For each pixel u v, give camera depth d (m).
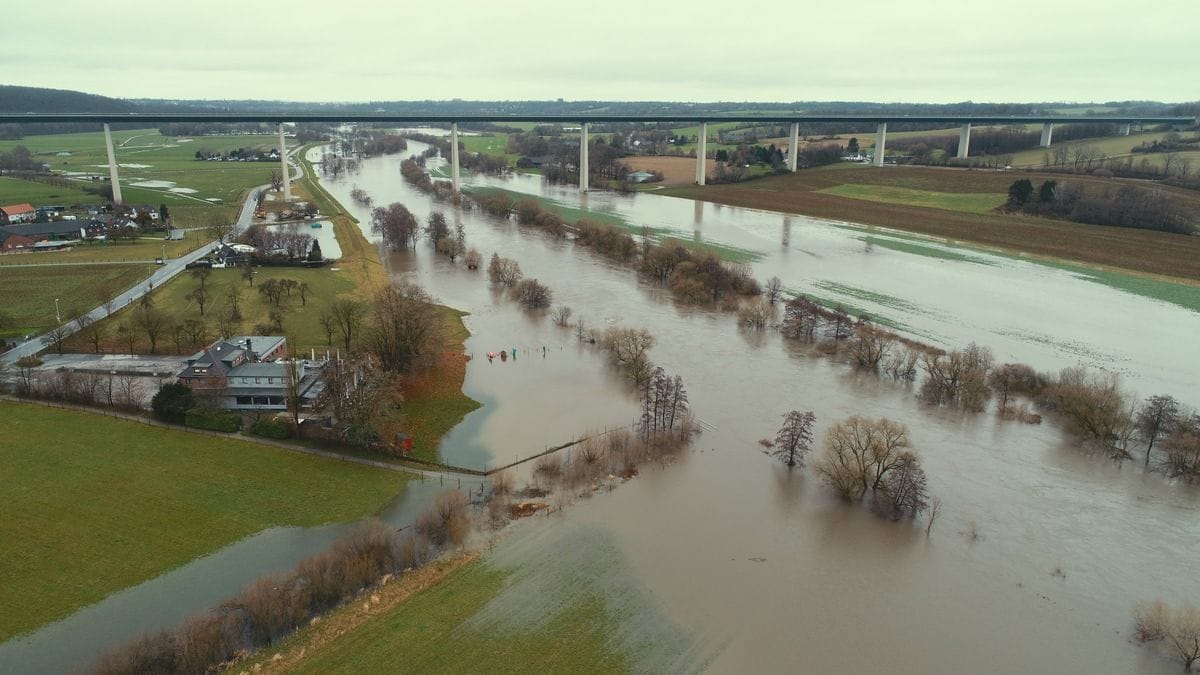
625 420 117.00
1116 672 67.19
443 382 130.38
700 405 122.75
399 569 78.44
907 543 85.88
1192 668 67.31
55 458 98.38
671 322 166.88
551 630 70.38
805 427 106.62
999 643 70.69
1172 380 134.12
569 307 176.62
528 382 132.12
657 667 66.50
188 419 107.38
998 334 159.25
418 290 169.62
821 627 72.31
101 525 84.94
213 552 81.12
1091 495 95.94
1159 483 98.62
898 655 69.00
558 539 85.00
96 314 158.12
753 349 150.12
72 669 64.25
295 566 78.75
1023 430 114.12
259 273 199.38
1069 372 127.56
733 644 69.75
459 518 85.69
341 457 101.44
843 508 92.88
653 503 93.25
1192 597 76.75
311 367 122.44
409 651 66.81
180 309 164.12
